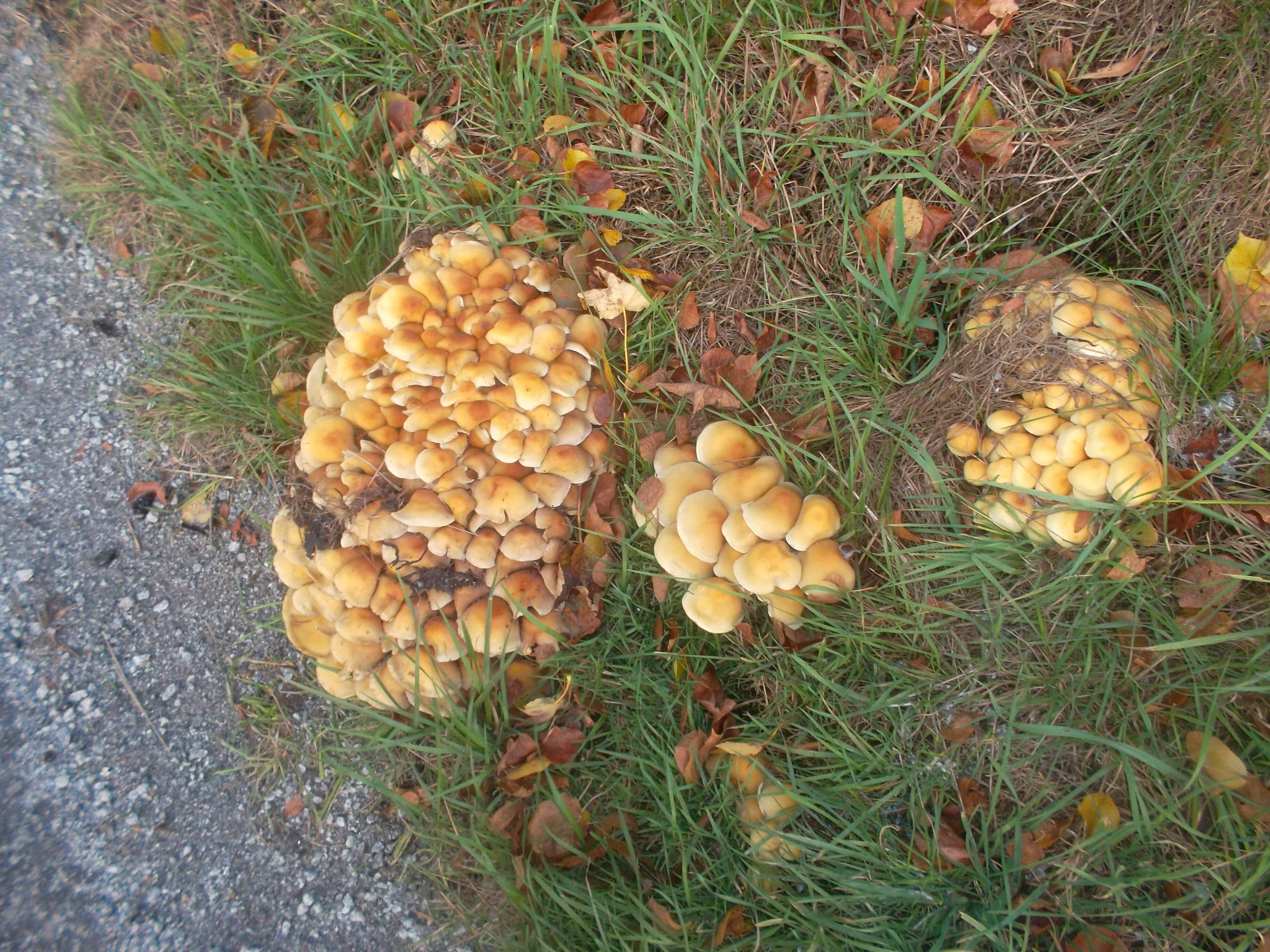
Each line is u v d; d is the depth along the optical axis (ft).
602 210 2.80
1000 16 2.72
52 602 3.01
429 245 2.81
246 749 2.95
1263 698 2.44
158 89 3.15
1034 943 2.44
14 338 3.14
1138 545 2.48
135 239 3.22
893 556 2.59
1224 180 2.61
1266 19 2.52
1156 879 2.35
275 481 3.09
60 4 3.31
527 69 2.86
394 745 2.78
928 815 2.55
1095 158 2.70
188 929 2.81
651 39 2.89
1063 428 2.41
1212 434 2.51
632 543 2.73
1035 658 2.54
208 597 3.06
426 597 2.57
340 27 3.07
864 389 2.75
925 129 2.77
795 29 2.78
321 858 2.87
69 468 3.10
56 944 2.79
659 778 2.73
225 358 3.09
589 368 2.62
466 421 2.48
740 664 2.75
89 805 2.89
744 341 2.82
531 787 2.72
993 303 2.63
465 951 2.77
